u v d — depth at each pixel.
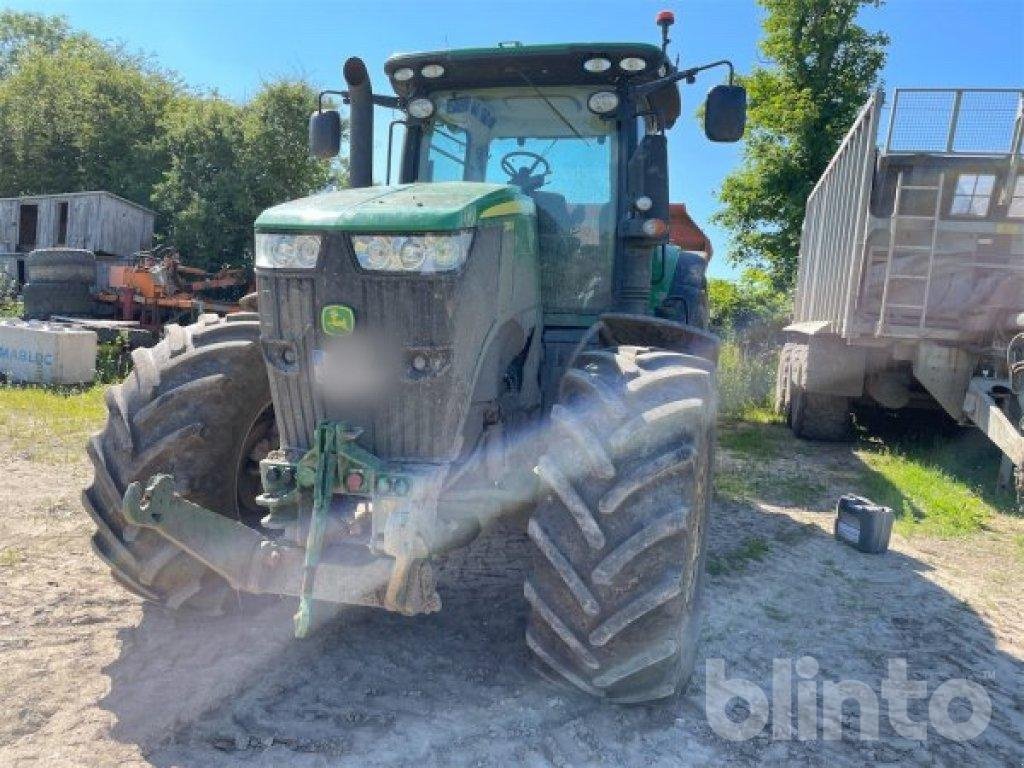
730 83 3.67
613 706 2.90
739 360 12.12
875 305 7.73
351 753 2.55
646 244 3.84
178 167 21.38
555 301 4.01
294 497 2.73
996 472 7.21
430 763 2.53
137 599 3.62
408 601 2.67
